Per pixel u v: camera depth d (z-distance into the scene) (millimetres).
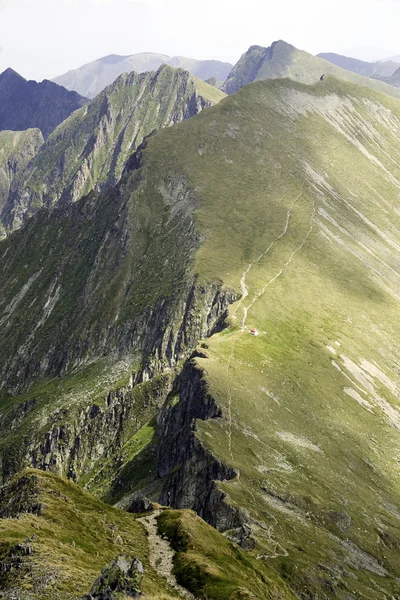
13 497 72000
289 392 152125
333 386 165250
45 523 61438
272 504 102188
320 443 135375
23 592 43594
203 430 120688
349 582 88062
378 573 96375
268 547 87375
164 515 78125
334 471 125688
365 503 118062
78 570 48906
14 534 55562
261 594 62531
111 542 64562
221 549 71125
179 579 59188
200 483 110500
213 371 149000
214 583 57312
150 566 61969
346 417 153750
